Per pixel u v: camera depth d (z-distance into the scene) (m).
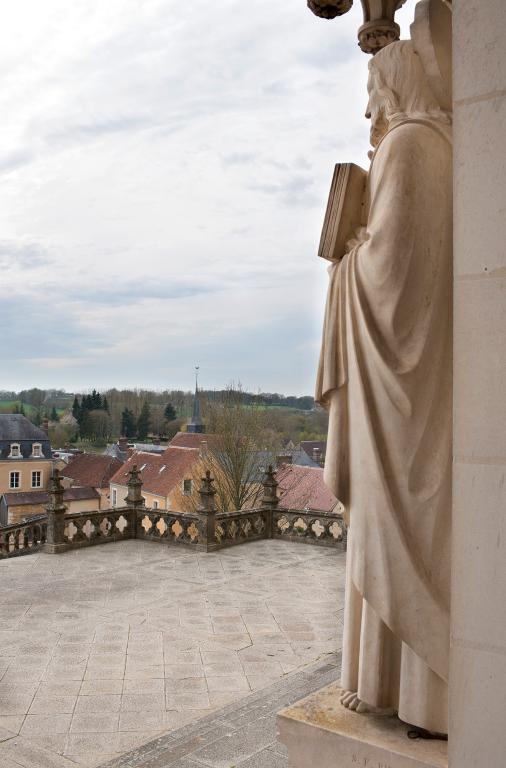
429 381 2.50
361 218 2.79
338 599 10.24
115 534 14.77
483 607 2.12
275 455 29.78
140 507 15.00
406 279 2.46
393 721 2.64
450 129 2.62
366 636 2.67
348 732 2.56
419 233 2.47
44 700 6.45
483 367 2.13
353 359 2.60
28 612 9.49
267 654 7.77
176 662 7.50
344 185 2.75
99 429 66.75
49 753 5.37
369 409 2.54
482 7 2.15
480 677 2.12
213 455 28.86
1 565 12.47
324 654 7.74
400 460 2.49
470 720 2.14
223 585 11.09
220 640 8.27
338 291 2.71
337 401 2.69
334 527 14.40
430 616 2.44
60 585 11.04
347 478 2.65
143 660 7.57
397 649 2.66
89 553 13.56
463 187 2.18
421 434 2.49
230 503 28.30
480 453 2.13
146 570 12.14
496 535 2.09
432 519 2.47
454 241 2.21
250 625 8.90
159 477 40.75
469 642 2.14
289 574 11.87
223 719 5.28
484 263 2.13
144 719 6.02
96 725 5.89
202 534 13.81
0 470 53.22
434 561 2.47
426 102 2.65
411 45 2.71
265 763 4.46
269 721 5.20
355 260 2.63
